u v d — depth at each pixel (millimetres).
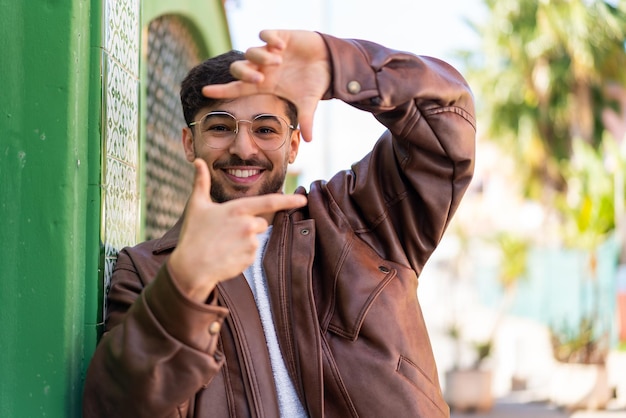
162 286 1759
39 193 2016
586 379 10344
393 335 2117
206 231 1743
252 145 2150
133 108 2445
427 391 2119
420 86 1997
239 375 2031
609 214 12641
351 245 2209
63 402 1985
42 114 2021
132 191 2434
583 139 18953
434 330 14266
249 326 2074
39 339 1998
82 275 2070
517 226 20656
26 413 1993
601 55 17844
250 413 1998
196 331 1766
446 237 18422
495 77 19016
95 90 2115
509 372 14172
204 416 1969
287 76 1858
